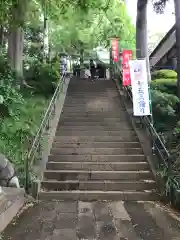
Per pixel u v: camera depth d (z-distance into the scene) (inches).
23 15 395.2
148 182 271.3
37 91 511.5
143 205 235.3
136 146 350.9
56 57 673.0
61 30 783.1
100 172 290.0
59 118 434.9
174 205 227.3
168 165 250.1
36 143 307.7
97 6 380.2
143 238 168.9
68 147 350.3
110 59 791.7
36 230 180.2
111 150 338.0
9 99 342.3
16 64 506.3
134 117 427.8
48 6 392.2
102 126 405.4
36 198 250.1
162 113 389.1
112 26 759.7
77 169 305.0
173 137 313.9
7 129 329.1
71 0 372.2
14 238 167.6
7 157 300.5
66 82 611.8
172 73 550.0
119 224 191.6
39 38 687.1
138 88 352.8
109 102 504.4
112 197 252.1
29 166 272.1
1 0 334.3
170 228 185.2
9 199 218.7
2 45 497.4
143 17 503.8
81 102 503.8
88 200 249.3
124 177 288.2
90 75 885.2
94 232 177.6
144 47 502.6
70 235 172.7
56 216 206.7
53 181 275.1
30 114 386.6
